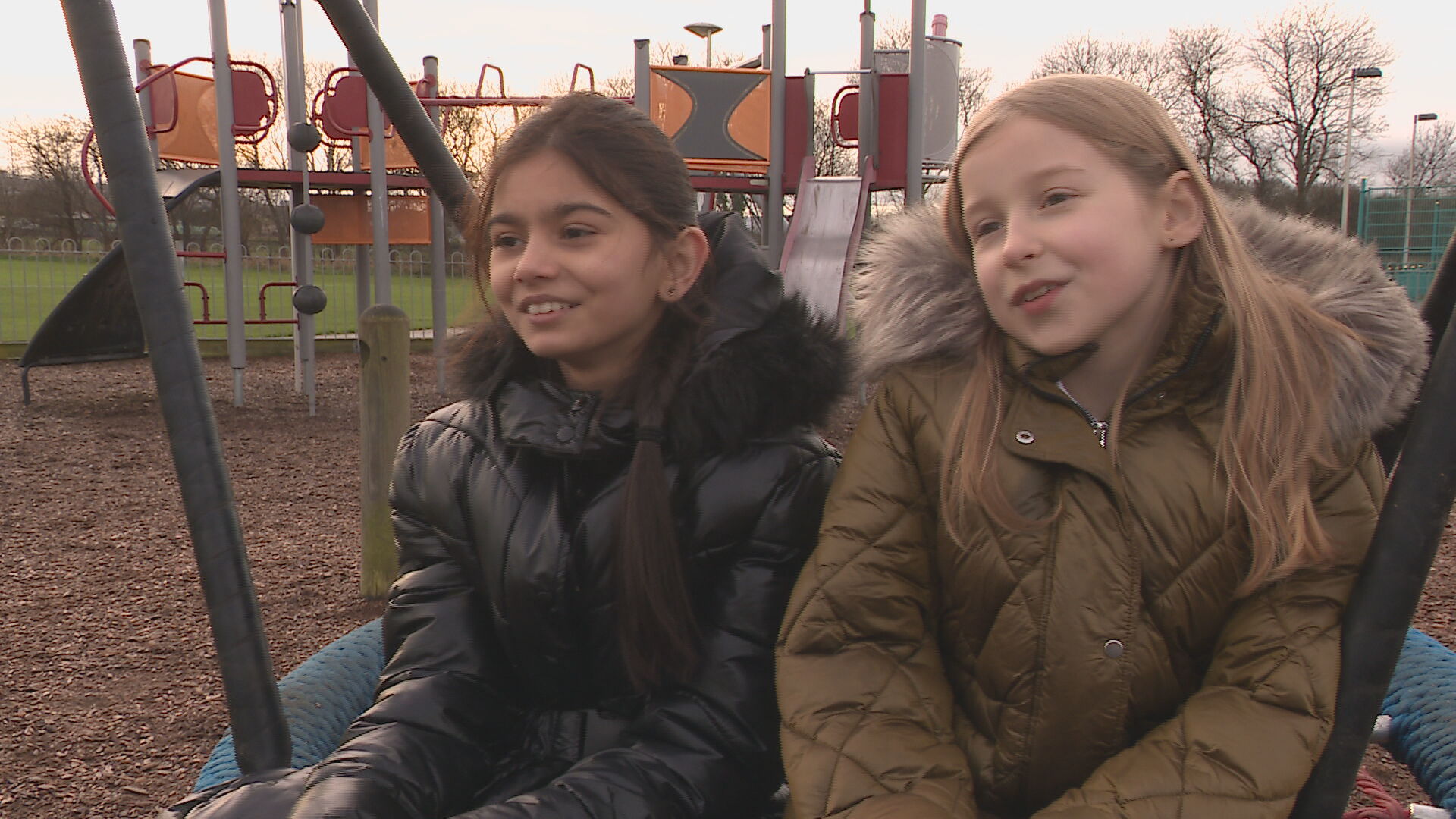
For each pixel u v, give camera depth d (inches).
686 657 44.4
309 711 53.5
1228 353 41.8
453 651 48.4
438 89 338.3
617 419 45.8
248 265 663.8
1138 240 40.5
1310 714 38.9
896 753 41.1
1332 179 1262.3
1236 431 41.4
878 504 45.4
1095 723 41.9
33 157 844.6
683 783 42.9
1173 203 41.5
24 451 242.4
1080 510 42.3
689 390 45.1
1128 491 42.3
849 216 312.0
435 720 46.3
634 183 44.8
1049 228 39.9
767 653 45.6
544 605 46.4
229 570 40.4
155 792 94.3
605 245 44.6
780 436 46.8
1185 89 1321.4
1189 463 42.2
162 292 39.0
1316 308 41.6
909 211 48.8
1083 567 41.9
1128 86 42.0
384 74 54.0
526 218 45.1
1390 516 36.6
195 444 39.6
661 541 43.6
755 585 45.6
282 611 140.6
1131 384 43.2
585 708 48.5
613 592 45.9
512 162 45.2
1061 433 42.6
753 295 47.4
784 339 46.3
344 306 608.1
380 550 141.3
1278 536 40.2
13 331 507.8
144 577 156.1
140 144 38.7
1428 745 51.9
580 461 46.8
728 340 45.8
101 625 136.2
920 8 310.3
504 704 49.1
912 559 45.4
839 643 43.9
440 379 333.1
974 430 43.5
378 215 296.7
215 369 401.7
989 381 44.4
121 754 101.3
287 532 180.9
